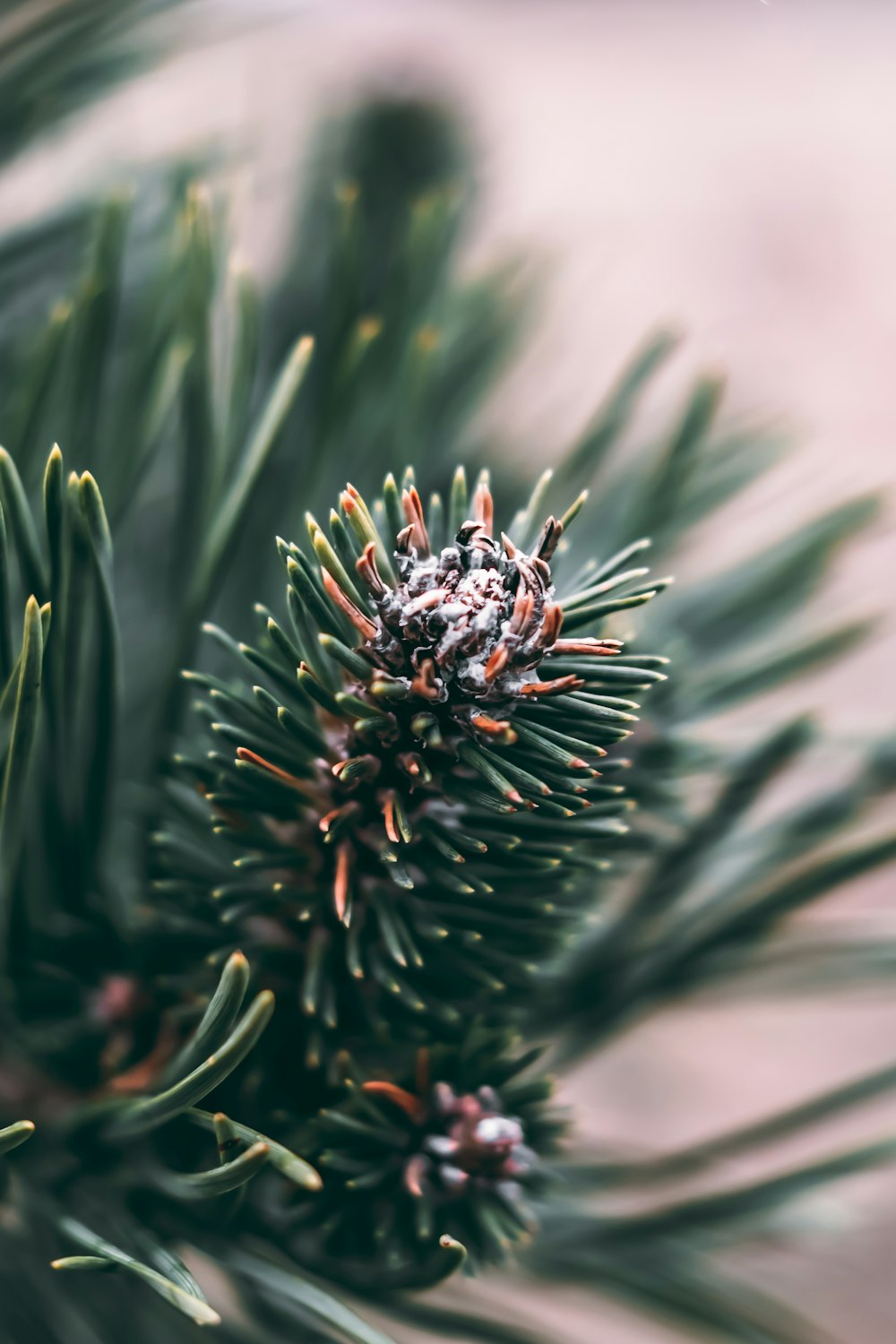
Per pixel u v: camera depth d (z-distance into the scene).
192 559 0.20
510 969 0.18
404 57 0.30
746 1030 0.58
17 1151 0.18
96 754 0.18
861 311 0.78
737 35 0.86
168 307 0.20
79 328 0.19
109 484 0.19
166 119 0.29
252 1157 0.15
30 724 0.16
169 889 0.18
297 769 0.17
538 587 0.16
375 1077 0.18
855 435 0.74
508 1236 0.17
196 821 0.18
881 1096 0.20
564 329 0.29
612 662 0.17
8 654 0.17
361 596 0.16
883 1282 0.42
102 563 0.17
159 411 0.19
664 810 0.19
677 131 0.83
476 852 0.17
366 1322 0.17
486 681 0.16
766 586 0.22
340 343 0.20
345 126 0.28
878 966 0.21
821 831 0.20
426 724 0.16
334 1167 0.17
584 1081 0.46
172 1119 0.18
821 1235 0.23
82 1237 0.16
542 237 0.26
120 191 0.19
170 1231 0.18
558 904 0.18
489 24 0.82
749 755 0.19
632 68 0.84
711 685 0.20
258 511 0.21
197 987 0.18
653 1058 0.46
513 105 0.81
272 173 0.28
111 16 0.22
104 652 0.17
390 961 0.17
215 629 0.17
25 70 0.22
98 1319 0.19
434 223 0.22
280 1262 0.17
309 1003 0.17
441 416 0.23
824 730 0.20
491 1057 0.17
